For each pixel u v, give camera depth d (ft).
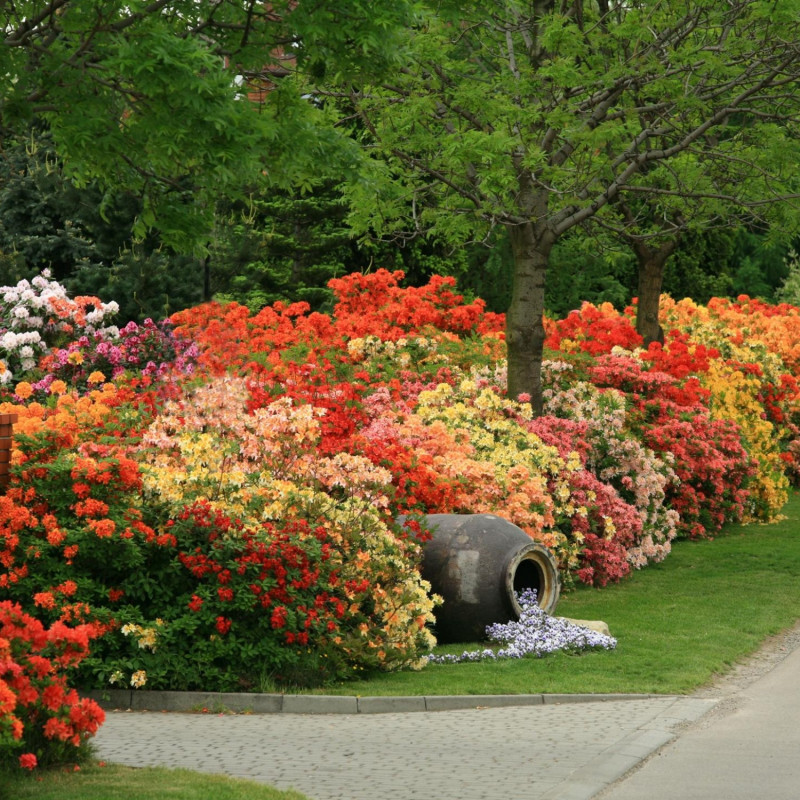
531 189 61.52
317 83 39.40
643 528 61.41
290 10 36.29
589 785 26.55
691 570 61.93
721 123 69.92
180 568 37.37
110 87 35.24
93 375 52.85
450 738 31.37
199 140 33.76
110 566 37.01
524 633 43.83
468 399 62.59
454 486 50.65
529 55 64.75
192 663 36.37
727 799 25.90
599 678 39.45
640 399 70.49
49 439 38.73
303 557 37.81
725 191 71.61
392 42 36.50
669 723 33.45
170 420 44.78
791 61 60.29
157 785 25.00
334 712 35.29
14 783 24.94
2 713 23.82
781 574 60.49
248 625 37.47
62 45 35.06
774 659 43.80
